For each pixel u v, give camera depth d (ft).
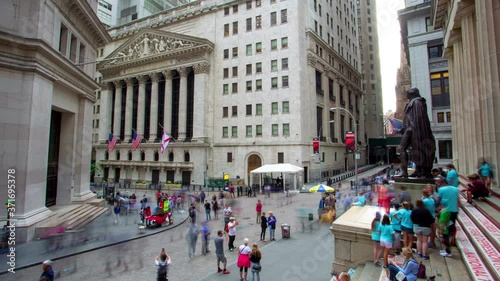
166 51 157.58
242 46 146.30
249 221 64.90
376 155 249.34
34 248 43.11
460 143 54.39
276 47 138.10
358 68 218.38
